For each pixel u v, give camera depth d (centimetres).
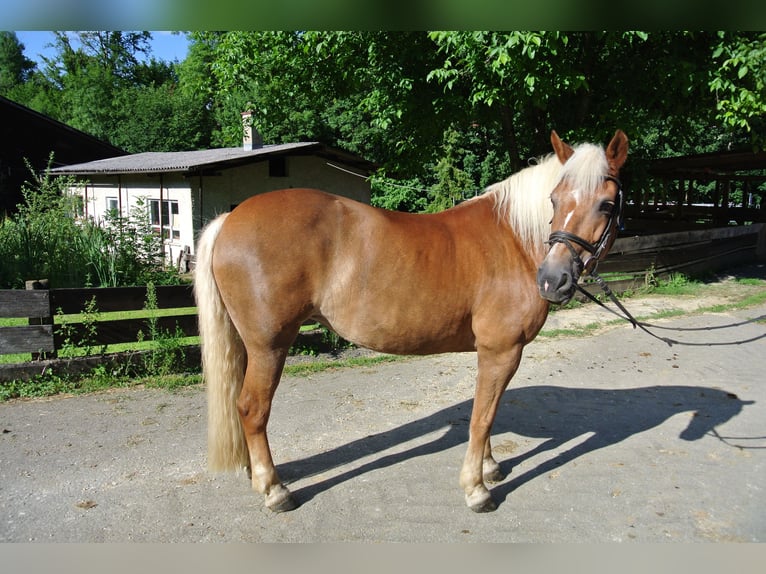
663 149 2328
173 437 425
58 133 2414
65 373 528
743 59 820
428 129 1139
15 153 2288
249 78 1234
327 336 670
